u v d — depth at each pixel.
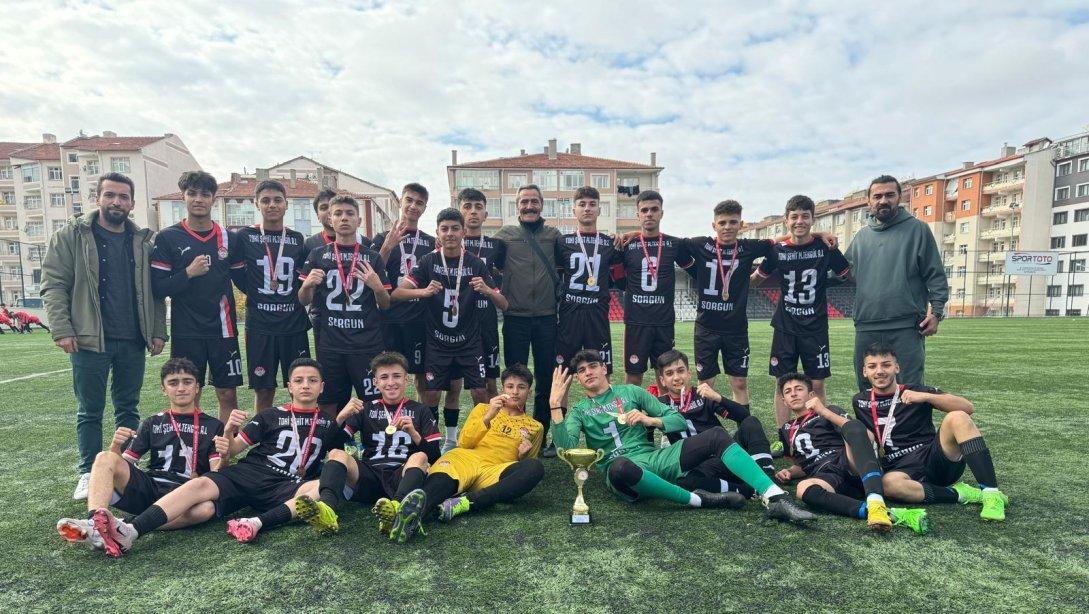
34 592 2.21
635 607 2.02
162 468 3.06
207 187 4.02
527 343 4.76
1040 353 10.84
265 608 2.06
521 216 4.77
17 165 45.41
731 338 4.66
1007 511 2.92
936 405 3.11
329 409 4.25
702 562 2.38
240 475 2.98
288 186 38.22
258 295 4.20
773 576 2.24
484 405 3.52
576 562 2.40
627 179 42.75
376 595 2.14
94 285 3.56
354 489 3.06
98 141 41.38
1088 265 40.09
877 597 2.07
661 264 4.69
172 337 3.99
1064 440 4.41
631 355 4.81
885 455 3.23
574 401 6.55
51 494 3.44
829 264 4.50
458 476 3.02
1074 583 2.16
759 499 3.19
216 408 6.36
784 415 4.48
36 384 7.98
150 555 2.53
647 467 3.31
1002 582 2.17
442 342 4.40
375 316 4.27
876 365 3.28
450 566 2.38
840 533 2.67
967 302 45.09
